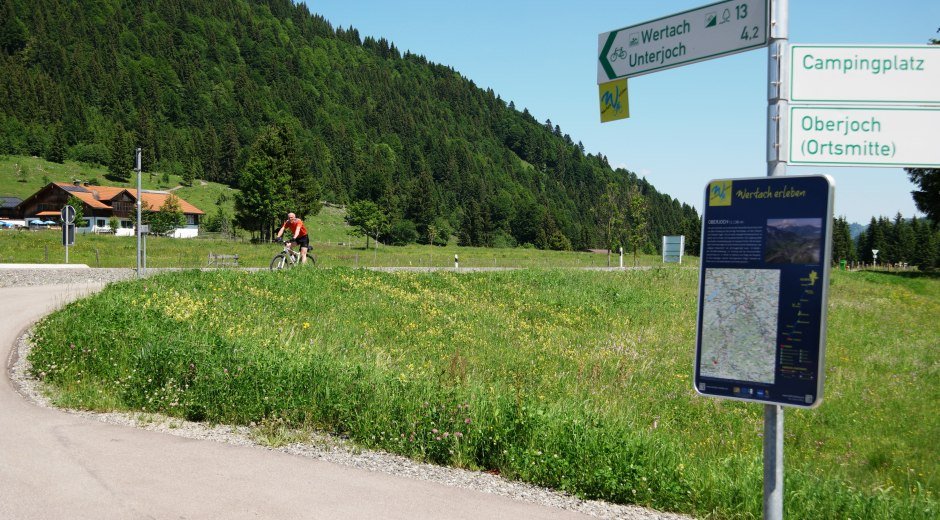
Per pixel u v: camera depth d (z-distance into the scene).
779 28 3.30
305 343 12.34
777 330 2.97
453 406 7.59
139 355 9.66
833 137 3.26
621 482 6.05
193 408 8.16
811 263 2.89
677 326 21.23
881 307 27.67
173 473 5.69
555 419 7.37
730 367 3.09
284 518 4.74
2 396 8.66
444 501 5.35
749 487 6.10
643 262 70.75
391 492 5.50
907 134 3.21
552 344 17.05
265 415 8.03
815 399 2.86
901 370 15.90
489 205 187.75
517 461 6.43
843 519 5.95
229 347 9.80
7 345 12.23
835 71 3.26
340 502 5.16
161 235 104.56
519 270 30.59
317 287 19.69
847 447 10.27
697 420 11.33
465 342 16.16
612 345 17.41
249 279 19.28
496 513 5.13
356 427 7.49
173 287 17.22
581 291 26.16
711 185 3.18
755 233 3.05
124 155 176.25
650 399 12.41
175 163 195.25
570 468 6.21
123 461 5.98
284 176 89.38
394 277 23.94
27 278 24.69
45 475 5.46
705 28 3.75
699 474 6.58
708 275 3.18
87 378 9.41
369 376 8.86
